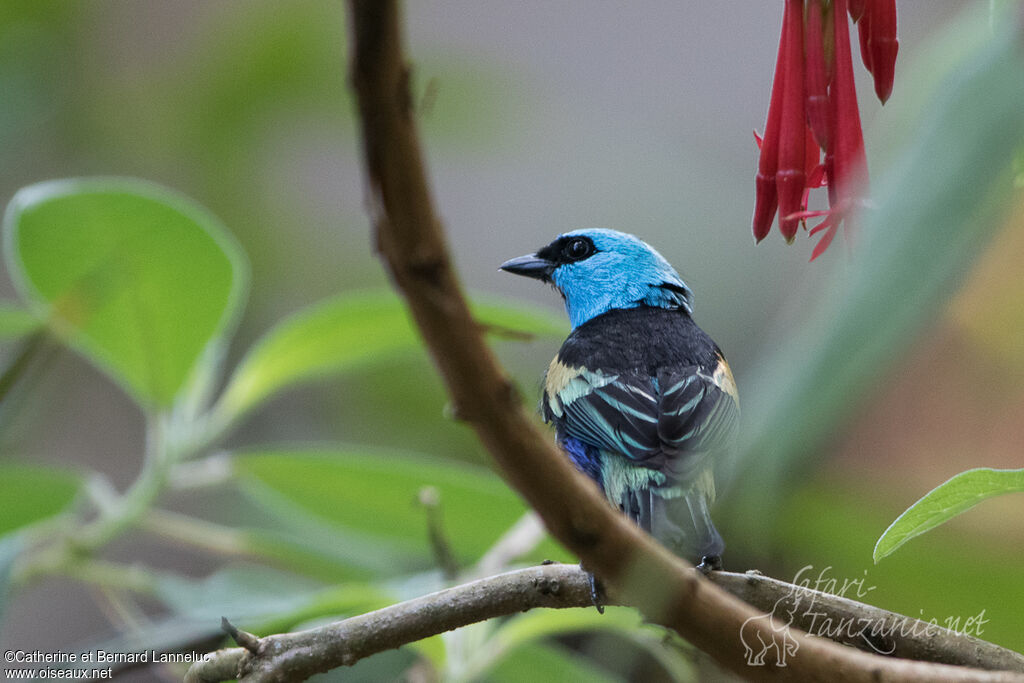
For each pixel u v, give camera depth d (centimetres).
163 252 261
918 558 265
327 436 275
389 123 123
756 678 194
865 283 98
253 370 263
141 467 275
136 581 262
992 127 106
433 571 264
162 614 271
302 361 263
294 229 278
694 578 179
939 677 210
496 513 264
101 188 260
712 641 184
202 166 278
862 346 95
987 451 264
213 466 263
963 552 265
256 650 258
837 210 236
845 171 239
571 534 163
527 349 276
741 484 99
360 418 276
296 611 261
